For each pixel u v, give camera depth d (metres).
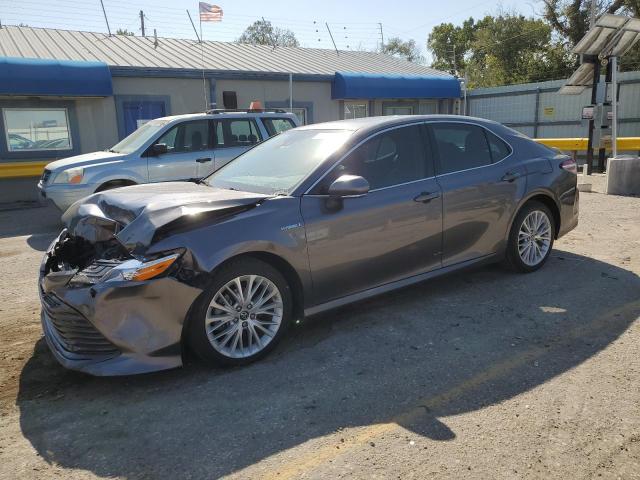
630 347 3.68
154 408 3.12
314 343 3.93
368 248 4.05
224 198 3.64
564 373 3.36
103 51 15.30
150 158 8.60
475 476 2.45
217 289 3.40
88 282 3.22
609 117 12.89
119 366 3.18
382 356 3.69
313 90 17.16
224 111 9.56
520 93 20.59
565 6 32.75
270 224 3.60
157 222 3.31
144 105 14.48
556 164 5.41
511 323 4.17
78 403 3.21
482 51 42.50
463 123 4.89
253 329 3.62
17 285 5.73
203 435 2.84
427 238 4.39
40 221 10.06
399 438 2.75
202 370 3.57
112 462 2.64
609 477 2.42
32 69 12.26
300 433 2.83
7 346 4.05
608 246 6.35
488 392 3.17
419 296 4.82
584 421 2.84
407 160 4.40
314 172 3.95
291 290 3.85
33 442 2.82
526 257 5.26
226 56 17.38
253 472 2.53
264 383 3.37
